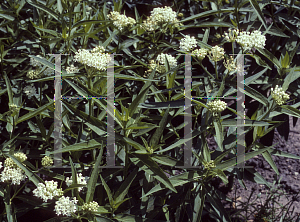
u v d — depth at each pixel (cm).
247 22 132
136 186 125
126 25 124
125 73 129
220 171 101
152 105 104
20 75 131
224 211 111
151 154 103
